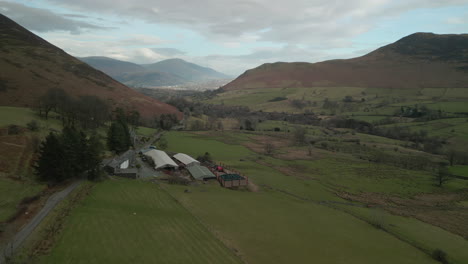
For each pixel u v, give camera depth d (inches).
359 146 6092.5
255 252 1652.3
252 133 7194.9
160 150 4215.1
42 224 1526.8
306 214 2488.9
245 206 2460.6
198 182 3006.9
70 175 2317.9
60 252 1318.9
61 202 1845.5
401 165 4874.5
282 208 2564.0
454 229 2519.7
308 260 1659.7
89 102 4756.4
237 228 1958.7
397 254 1916.8
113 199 2084.2
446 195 3489.2
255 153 5083.7
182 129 7121.1
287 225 2161.7
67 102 4306.1
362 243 2020.2
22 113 3964.1
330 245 1914.4
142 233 1637.6
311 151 5502.0
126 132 4333.2
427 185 3836.1
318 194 3216.0
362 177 4050.2
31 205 1739.7
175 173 3203.7
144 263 1344.7
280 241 1856.5
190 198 2428.6
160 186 2628.0
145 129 6304.1
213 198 2539.4
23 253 1256.8
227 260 1504.7
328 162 4768.7
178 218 1943.9
